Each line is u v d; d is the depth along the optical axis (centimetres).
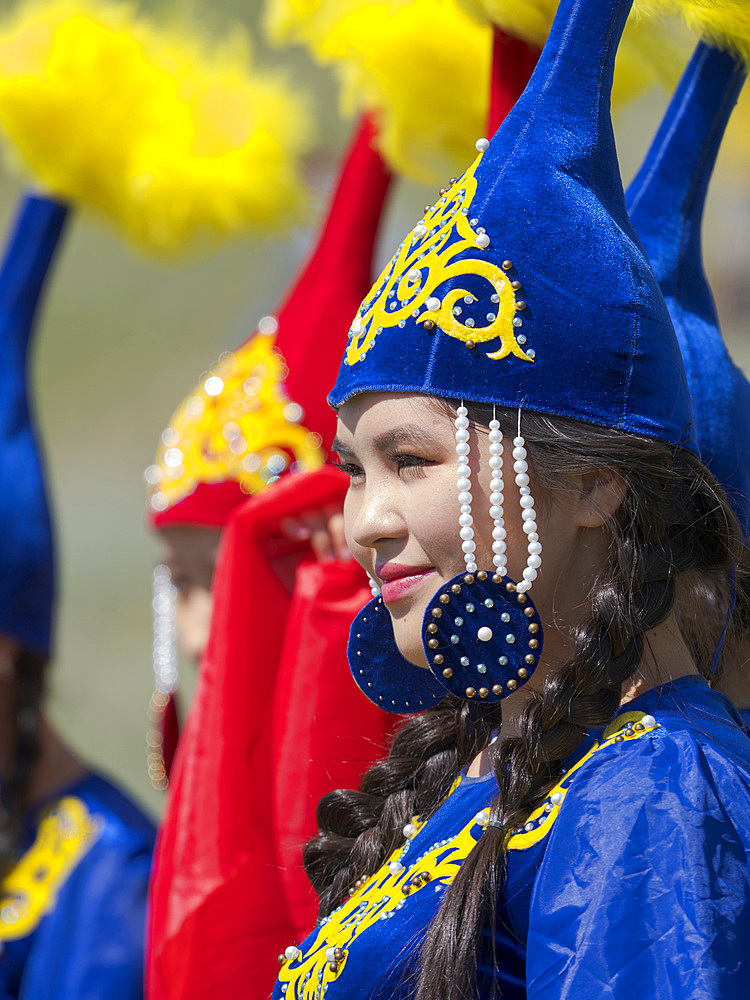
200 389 673
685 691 348
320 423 625
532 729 336
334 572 545
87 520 2142
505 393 338
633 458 337
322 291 639
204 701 558
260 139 732
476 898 326
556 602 348
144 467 2259
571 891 300
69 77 727
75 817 696
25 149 734
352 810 430
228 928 531
